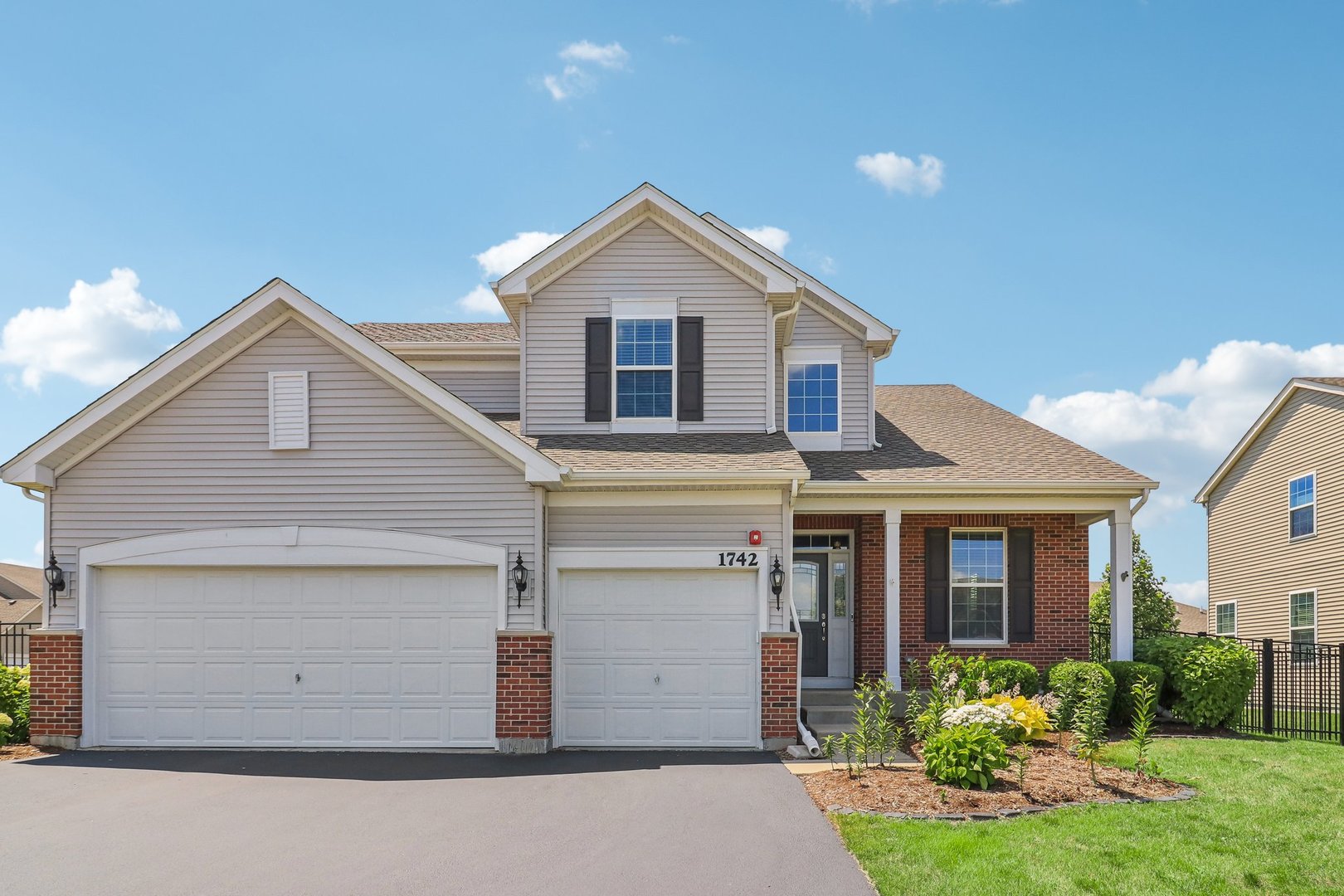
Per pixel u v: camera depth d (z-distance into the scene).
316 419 13.66
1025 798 10.09
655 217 16.33
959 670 15.96
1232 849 8.53
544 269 16.03
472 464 13.59
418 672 13.48
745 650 14.05
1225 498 29.28
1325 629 23.75
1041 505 16.20
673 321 16.20
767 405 16.05
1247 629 27.69
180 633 13.64
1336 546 23.36
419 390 13.41
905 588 17.34
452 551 13.47
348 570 13.62
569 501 14.16
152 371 13.24
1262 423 26.67
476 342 18.33
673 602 14.11
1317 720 16.11
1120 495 16.14
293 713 13.49
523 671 13.27
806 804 10.20
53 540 13.63
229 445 13.66
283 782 11.35
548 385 16.14
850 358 18.31
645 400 16.11
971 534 17.55
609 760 12.78
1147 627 27.41
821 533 17.86
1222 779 11.25
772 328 16.16
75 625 13.57
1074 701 14.65
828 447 18.09
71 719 13.42
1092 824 9.19
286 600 13.62
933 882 7.64
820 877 7.88
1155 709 15.28
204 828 9.27
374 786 11.13
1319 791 10.66
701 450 14.91
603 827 9.29
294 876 7.87
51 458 13.48
